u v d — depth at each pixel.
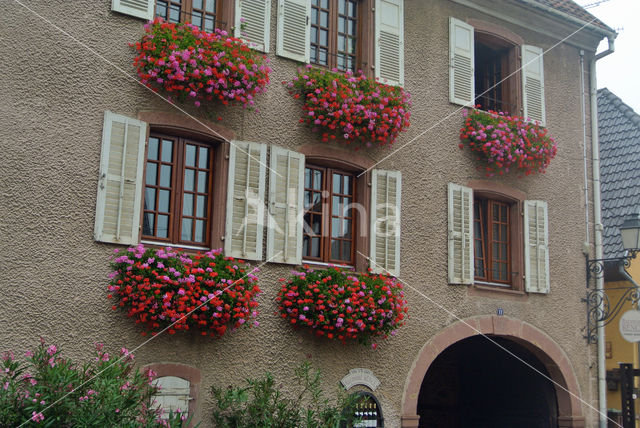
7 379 6.95
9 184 7.80
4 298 7.61
